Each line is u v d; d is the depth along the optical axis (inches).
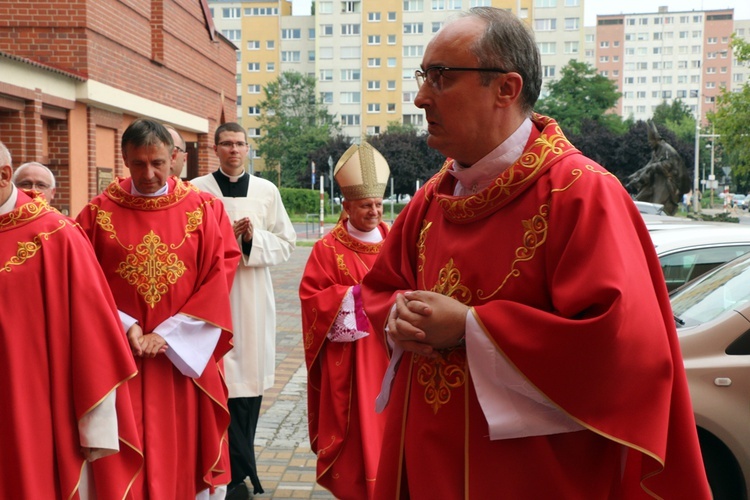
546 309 75.9
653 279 77.7
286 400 272.5
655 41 5693.9
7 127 402.0
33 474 116.6
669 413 72.2
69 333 121.6
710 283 173.0
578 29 3489.2
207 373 156.2
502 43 77.7
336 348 171.2
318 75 3538.4
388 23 3449.8
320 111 3265.3
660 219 351.6
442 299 76.4
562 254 73.5
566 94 2775.6
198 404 156.4
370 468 161.5
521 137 79.8
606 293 68.9
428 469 80.7
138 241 150.9
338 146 2455.7
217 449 157.6
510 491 76.6
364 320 168.7
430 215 87.6
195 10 644.7
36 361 118.8
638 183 895.1
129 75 512.7
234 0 3764.8
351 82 3521.2
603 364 69.2
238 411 187.6
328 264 179.3
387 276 93.7
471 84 78.1
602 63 5757.9
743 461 143.9
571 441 76.5
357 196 181.2
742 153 884.0
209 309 153.4
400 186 2395.4
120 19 497.0
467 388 79.0
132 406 144.2
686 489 75.8
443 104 79.2
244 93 3782.0
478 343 74.5
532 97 80.4
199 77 661.9
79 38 449.4
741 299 156.3
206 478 156.3
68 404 120.8
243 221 190.4
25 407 117.0
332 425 168.6
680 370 77.0
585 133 2411.4
